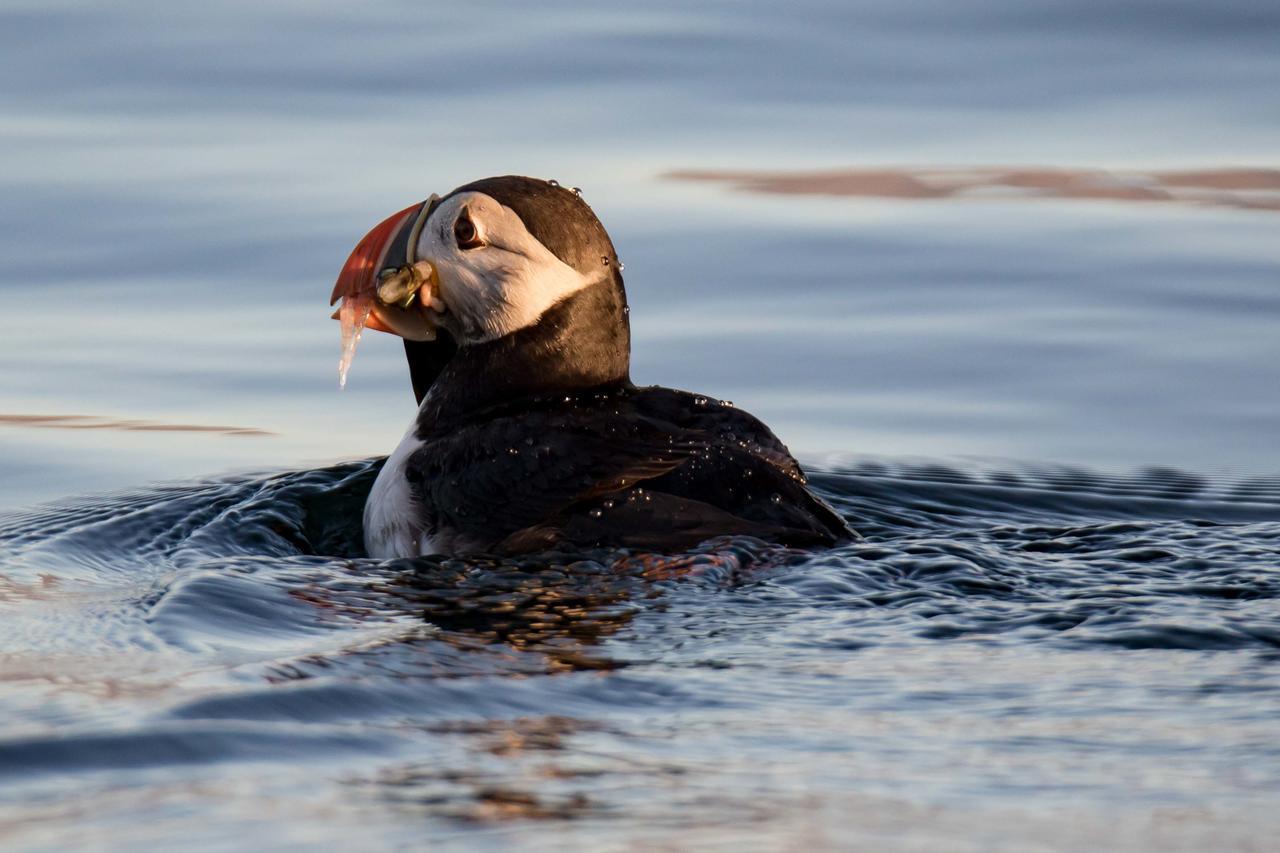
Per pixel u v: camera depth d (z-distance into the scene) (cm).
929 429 1266
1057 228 1741
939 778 518
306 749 528
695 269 1600
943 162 1869
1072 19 2278
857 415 1294
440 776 507
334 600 750
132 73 2072
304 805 478
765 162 1842
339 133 1894
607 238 946
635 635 690
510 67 2105
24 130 1902
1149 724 574
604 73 2092
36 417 1272
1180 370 1380
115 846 447
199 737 532
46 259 1585
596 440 836
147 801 478
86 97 2006
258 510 978
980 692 612
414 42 2180
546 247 918
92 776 498
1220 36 2206
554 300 920
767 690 614
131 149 1850
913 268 1620
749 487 830
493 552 804
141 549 944
